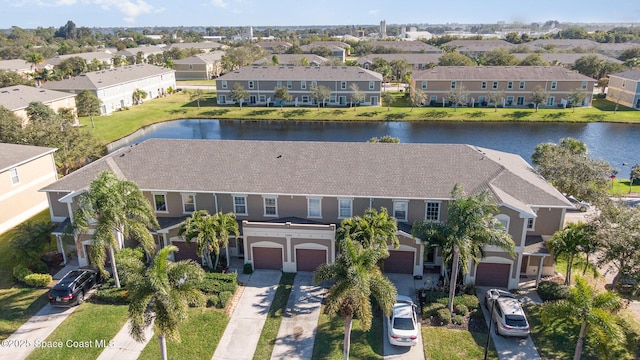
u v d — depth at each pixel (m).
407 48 187.25
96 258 27.47
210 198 35.00
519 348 24.92
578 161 40.47
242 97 102.50
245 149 37.84
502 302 26.77
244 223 32.75
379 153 36.56
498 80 99.62
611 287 28.12
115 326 27.03
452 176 34.09
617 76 102.81
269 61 148.62
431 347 25.08
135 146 39.59
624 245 24.72
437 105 102.62
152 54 184.12
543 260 32.59
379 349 24.94
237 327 27.00
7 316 27.97
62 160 50.94
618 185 52.00
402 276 32.97
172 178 35.47
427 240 27.75
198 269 21.14
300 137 81.88
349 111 98.12
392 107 101.00
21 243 33.09
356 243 22.72
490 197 25.97
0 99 73.31
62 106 83.69
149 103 111.25
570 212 42.66
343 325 27.14
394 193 32.94
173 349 25.06
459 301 28.42
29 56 151.12
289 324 27.30
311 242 32.69
